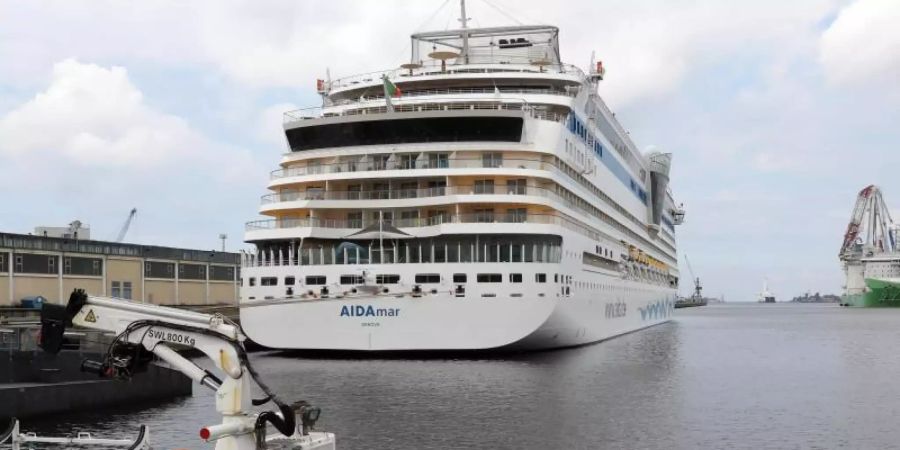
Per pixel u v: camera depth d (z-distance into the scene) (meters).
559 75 69.75
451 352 58.31
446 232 57.44
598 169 78.69
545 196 60.44
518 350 60.91
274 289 58.78
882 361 66.44
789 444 32.19
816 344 88.75
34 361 38.81
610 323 82.56
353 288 57.12
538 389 44.28
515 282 56.88
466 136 61.06
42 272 72.38
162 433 33.66
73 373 39.88
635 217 101.88
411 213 60.66
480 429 33.84
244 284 60.31
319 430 33.31
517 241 58.12
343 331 57.31
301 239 59.38
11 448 25.20
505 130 61.00
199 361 57.47
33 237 71.50
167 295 87.56
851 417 37.97
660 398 42.50
